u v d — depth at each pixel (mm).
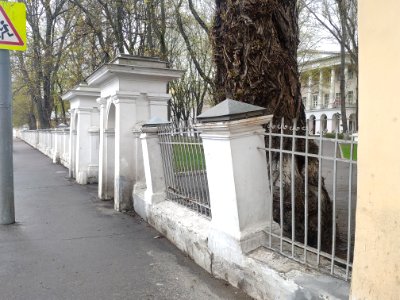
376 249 2166
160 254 4941
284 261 3332
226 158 3652
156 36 16188
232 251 3736
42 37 24484
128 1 14867
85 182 11672
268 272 3240
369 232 2209
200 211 5023
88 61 17688
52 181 12383
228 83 4660
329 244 4574
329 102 41469
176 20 16375
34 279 4230
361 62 2230
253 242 3670
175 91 27281
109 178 9086
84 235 5965
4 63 6391
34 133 34562
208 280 4023
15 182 12172
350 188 2729
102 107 9086
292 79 4684
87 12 15492
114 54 15883
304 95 43625
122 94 7656
